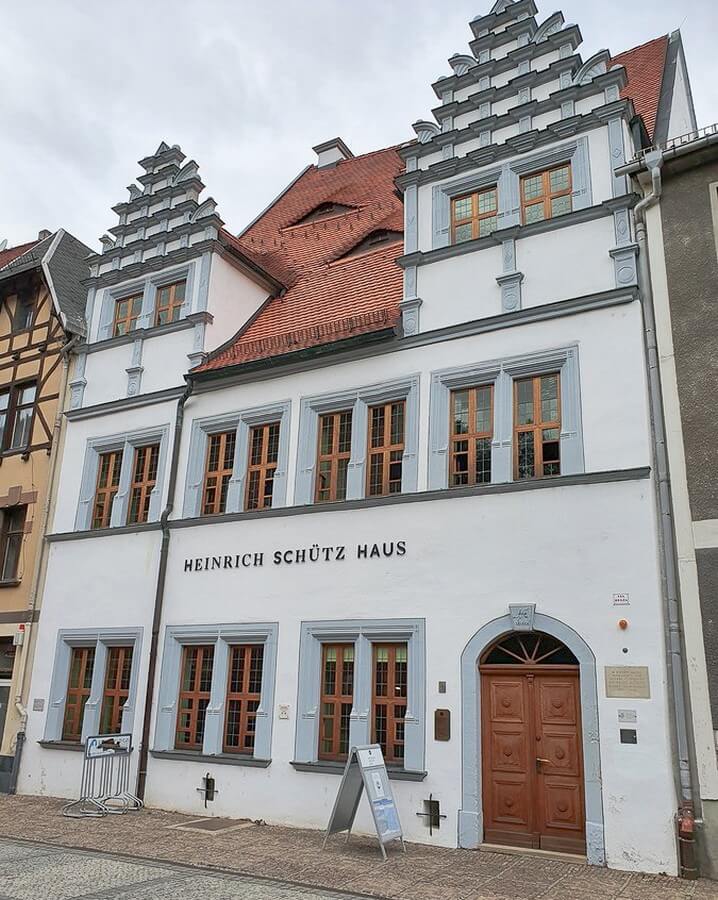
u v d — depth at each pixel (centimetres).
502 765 1092
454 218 1400
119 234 1859
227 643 1388
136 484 1633
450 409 1286
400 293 1488
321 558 1320
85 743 1452
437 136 1430
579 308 1192
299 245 1989
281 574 1355
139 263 1758
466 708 1122
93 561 1614
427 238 1395
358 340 1369
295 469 1409
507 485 1165
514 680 1112
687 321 1105
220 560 1435
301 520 1362
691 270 1123
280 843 1090
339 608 1277
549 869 957
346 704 1248
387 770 1138
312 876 903
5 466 1858
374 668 1237
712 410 1053
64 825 1212
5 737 1617
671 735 977
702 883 898
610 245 1202
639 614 1031
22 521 1808
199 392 1584
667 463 1065
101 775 1405
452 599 1174
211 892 822
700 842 930
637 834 966
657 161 1155
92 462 1702
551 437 1188
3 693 1662
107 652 1548
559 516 1120
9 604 1719
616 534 1074
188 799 1336
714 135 1113
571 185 1279
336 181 2317
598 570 1073
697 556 1012
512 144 1333
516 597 1123
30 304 1998
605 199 1230
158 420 1628
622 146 1236
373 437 1359
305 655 1288
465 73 1456
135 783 1398
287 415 1451
